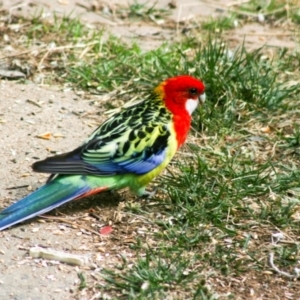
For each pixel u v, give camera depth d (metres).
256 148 13.66
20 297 9.68
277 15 19.81
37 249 10.47
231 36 18.55
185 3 20.16
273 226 11.44
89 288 9.91
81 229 11.14
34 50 16.39
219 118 14.23
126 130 11.50
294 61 16.66
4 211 10.58
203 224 11.35
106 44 16.72
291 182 12.41
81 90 15.34
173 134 11.74
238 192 11.95
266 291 10.07
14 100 14.71
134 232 11.14
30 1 18.86
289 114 14.71
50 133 13.70
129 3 19.73
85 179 11.08
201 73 14.90
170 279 10.01
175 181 12.23
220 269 10.41
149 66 15.84
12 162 12.69
